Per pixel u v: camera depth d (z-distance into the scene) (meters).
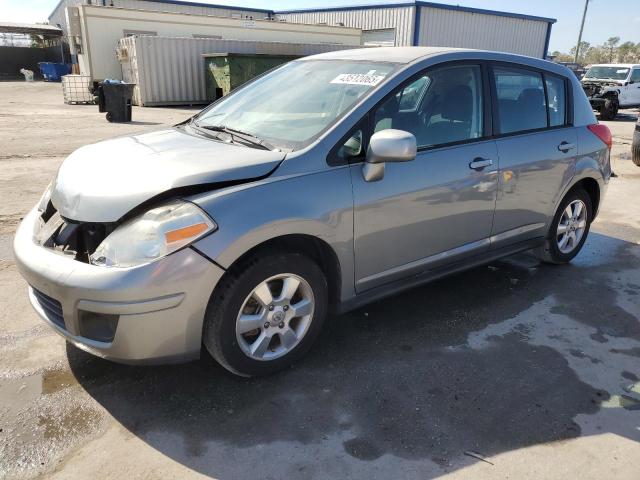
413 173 3.24
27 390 2.81
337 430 2.59
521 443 2.55
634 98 20.44
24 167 7.95
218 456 2.41
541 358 3.29
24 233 2.97
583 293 4.26
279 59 19.58
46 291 2.60
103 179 2.72
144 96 19.42
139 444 2.47
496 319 3.77
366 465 2.38
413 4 26.70
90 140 10.67
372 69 3.43
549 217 4.37
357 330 3.54
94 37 20.39
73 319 2.54
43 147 9.71
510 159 3.82
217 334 2.67
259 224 2.60
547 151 4.11
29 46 46.53
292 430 2.58
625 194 7.66
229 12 36.53
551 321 3.77
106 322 2.54
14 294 3.87
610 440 2.59
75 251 2.63
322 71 3.66
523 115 4.05
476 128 3.70
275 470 2.34
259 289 2.75
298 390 2.88
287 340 2.96
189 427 2.58
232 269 2.65
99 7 20.22
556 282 4.46
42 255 2.67
